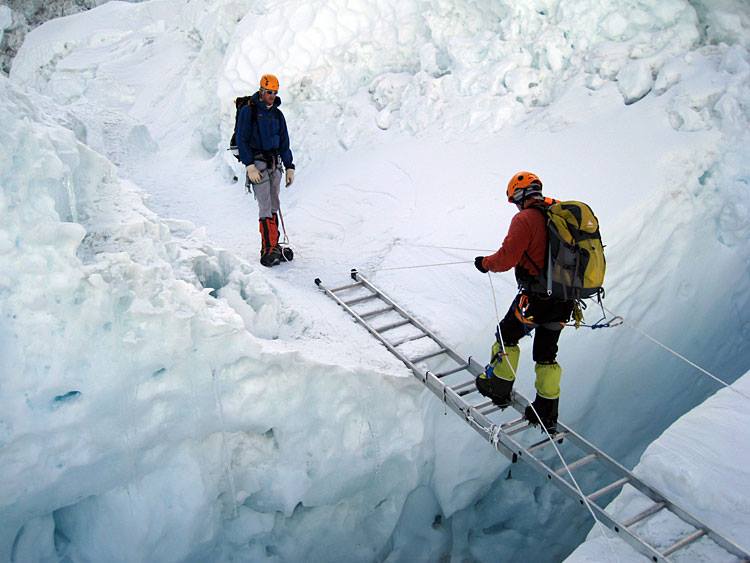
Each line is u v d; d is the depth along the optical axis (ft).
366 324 17.26
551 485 19.69
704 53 22.31
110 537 12.73
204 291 13.94
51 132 14.16
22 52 51.67
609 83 22.95
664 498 12.07
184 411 13.11
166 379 12.84
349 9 27.55
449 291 18.56
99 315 12.01
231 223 24.76
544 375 13.37
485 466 17.60
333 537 15.88
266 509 14.61
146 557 12.88
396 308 18.04
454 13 26.02
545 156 21.59
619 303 19.49
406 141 25.18
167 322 12.63
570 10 23.34
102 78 41.83
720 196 20.61
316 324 17.04
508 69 24.04
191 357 13.07
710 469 12.35
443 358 16.60
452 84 25.18
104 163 16.57
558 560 20.26
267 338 16.03
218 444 13.79
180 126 34.86
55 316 11.64
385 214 22.21
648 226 19.42
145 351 12.50
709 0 22.43
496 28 25.30
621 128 21.52
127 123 31.99
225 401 13.56
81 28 51.21
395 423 15.61
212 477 13.73
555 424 13.74
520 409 14.73
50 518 12.32
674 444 13.02
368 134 26.48
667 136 20.85
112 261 12.57
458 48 25.21
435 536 17.79
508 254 12.57
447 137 24.25
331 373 14.65
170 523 13.12
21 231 11.43
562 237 12.37
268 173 20.25
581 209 12.66
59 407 11.62
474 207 20.98
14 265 11.33
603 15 23.20
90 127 30.25
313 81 28.30
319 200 24.11
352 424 15.08
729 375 23.11
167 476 13.14
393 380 15.47
